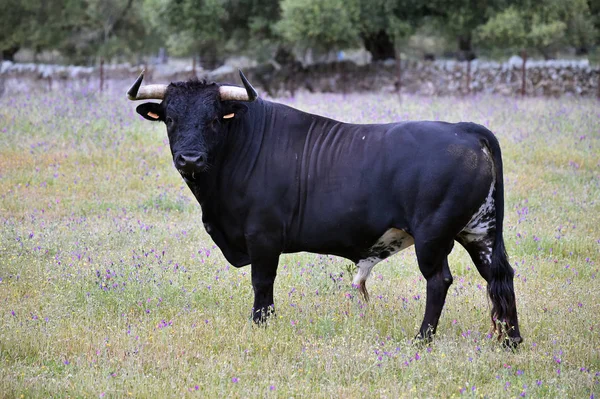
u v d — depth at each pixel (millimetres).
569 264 15320
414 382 9797
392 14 47750
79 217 17766
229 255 12109
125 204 19203
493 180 10930
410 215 10906
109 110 29094
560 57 61125
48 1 67938
